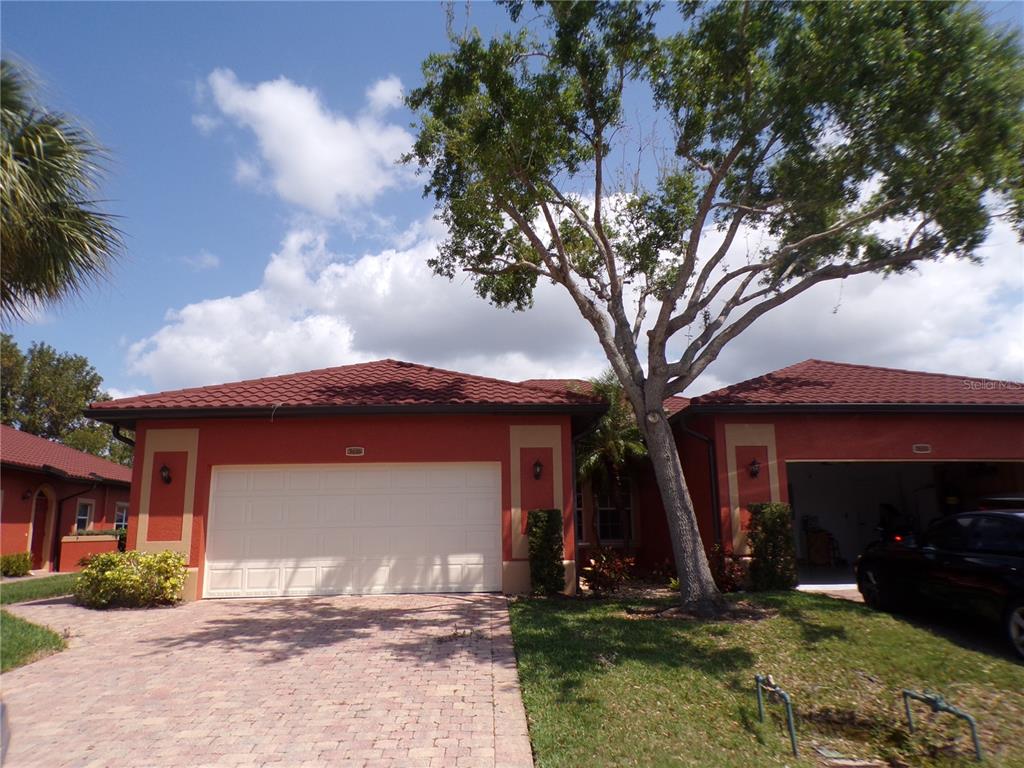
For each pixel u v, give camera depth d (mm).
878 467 17844
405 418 12414
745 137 10242
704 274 11188
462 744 5469
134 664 7746
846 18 8883
